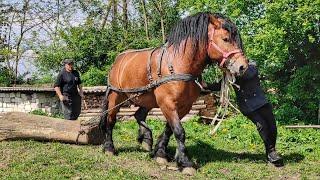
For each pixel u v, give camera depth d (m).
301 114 16.75
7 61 28.84
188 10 18.66
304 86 16.42
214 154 8.83
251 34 16.45
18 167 7.34
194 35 7.03
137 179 6.78
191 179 6.88
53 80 26.72
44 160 7.75
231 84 7.55
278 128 12.17
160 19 26.89
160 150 7.93
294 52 16.72
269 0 15.58
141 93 7.70
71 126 9.27
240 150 9.66
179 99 7.10
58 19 28.52
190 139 10.80
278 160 7.79
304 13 14.38
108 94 8.66
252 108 7.86
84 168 7.33
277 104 17.61
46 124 9.22
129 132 11.77
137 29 27.50
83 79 23.53
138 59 7.84
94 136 9.34
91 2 27.22
